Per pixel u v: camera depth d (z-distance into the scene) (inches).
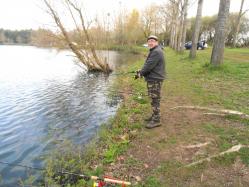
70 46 846.5
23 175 226.1
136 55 1752.0
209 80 479.8
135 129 280.4
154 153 220.7
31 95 538.3
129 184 178.5
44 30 831.1
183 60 849.5
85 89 591.8
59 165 228.5
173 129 263.7
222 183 175.0
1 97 521.0
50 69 975.6
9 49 2513.5
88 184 188.2
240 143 220.4
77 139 297.3
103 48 909.2
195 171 189.5
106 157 227.1
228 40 2156.7
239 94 368.8
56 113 407.8
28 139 307.4
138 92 472.4
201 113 303.3
